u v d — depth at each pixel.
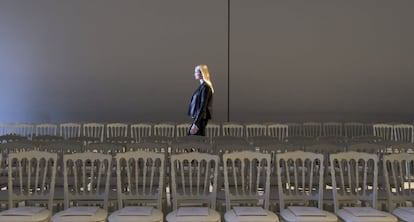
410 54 8.05
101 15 7.95
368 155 3.46
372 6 8.05
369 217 3.06
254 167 4.10
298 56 8.07
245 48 8.07
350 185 3.50
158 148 4.10
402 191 3.52
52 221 3.03
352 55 8.07
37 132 7.13
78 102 7.97
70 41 7.93
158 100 8.04
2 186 4.38
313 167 3.87
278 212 3.95
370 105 8.09
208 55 8.04
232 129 6.97
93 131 7.29
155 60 8.02
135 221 3.02
